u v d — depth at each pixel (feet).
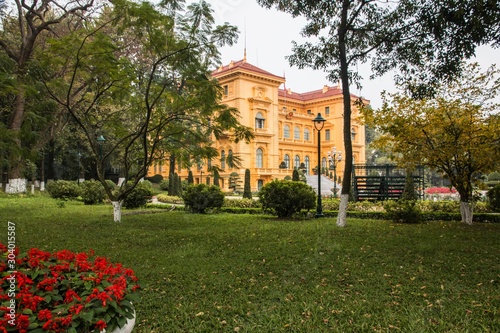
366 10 32.42
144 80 33.42
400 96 34.99
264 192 40.57
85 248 22.79
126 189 36.76
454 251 21.65
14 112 50.24
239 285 15.52
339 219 33.47
